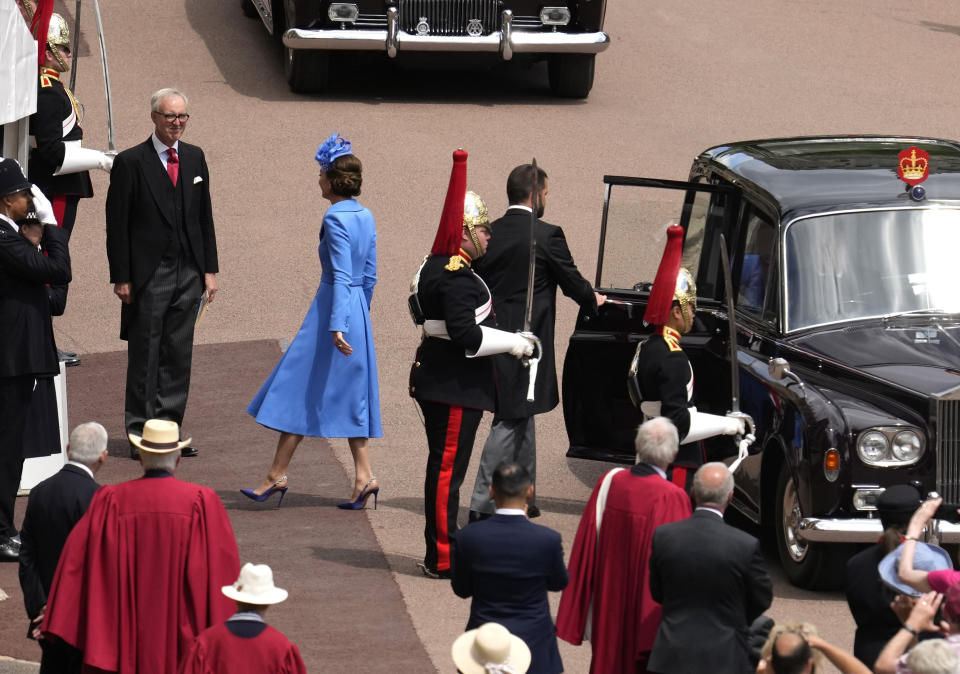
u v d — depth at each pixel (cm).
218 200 5650
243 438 3856
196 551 2234
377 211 5544
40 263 3002
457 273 2919
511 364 3128
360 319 3366
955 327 3200
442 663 2602
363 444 3400
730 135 6531
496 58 6725
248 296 4925
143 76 6975
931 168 3519
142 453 2262
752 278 3388
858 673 1902
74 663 2344
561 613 2408
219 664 1991
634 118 6738
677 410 2670
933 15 9044
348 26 6569
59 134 3859
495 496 2230
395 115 6631
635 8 8762
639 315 3381
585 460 3881
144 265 3641
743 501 3256
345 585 2955
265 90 6906
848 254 3288
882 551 2270
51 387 3384
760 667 1919
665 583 2200
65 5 8050
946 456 2905
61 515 2341
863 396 3014
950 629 1956
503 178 5816
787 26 8538
